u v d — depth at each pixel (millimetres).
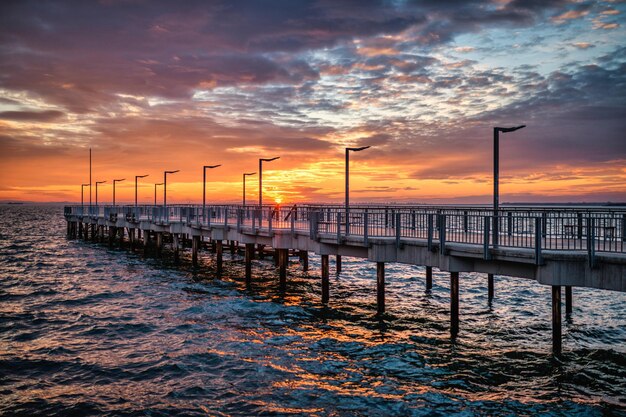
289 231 30234
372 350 19797
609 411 14273
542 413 14172
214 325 23922
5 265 47531
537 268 17312
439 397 15320
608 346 20156
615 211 19172
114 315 26281
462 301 29312
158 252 51688
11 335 22500
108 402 15195
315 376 17141
